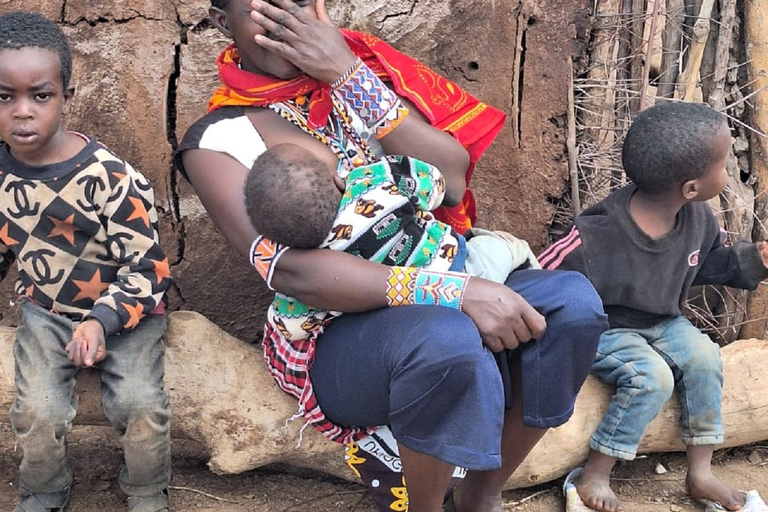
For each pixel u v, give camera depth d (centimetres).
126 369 247
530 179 314
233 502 273
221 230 233
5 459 289
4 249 253
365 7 302
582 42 304
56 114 232
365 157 239
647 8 306
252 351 273
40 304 254
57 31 236
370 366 220
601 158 311
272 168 213
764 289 315
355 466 246
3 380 258
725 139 257
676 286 277
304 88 239
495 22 304
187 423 265
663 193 265
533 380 225
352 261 218
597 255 272
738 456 304
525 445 240
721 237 287
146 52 303
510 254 241
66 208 240
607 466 272
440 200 236
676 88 311
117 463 291
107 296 240
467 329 208
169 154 310
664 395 267
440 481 218
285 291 224
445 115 248
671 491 285
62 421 242
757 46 309
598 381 281
